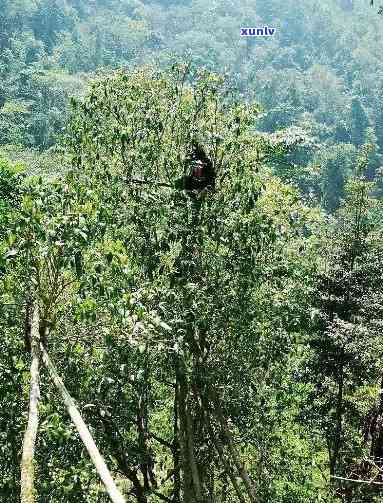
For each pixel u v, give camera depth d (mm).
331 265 11492
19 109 52062
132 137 8133
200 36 104875
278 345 8297
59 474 6453
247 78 86812
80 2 112250
